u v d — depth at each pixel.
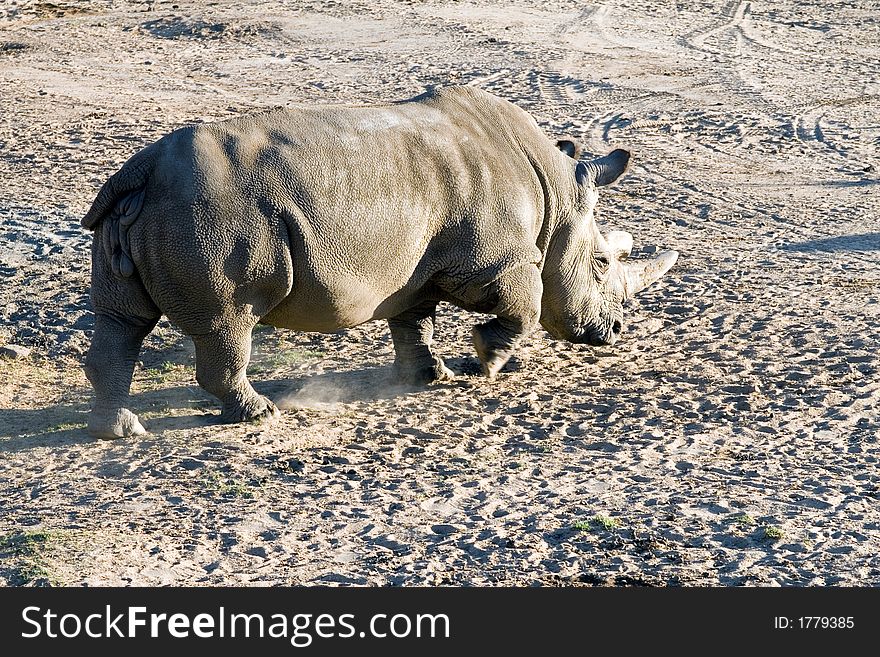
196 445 15.69
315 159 15.12
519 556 12.66
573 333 18.70
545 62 47.28
